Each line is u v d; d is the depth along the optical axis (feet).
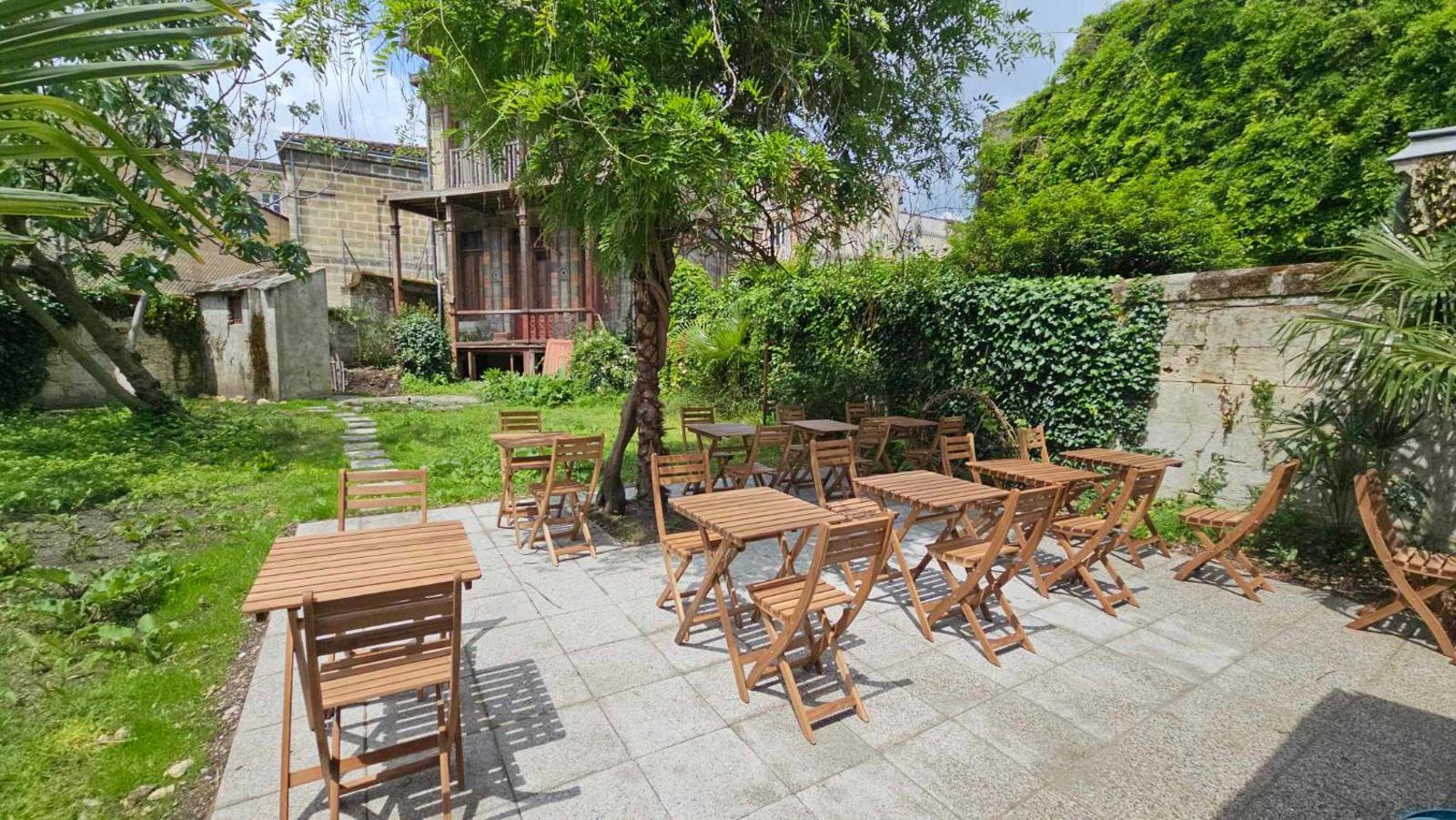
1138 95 36.47
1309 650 11.55
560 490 16.37
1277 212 30.14
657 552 16.31
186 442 27.61
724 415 37.93
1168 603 13.62
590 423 35.37
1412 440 14.89
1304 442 16.26
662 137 11.91
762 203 14.73
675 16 13.64
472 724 9.02
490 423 34.50
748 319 38.19
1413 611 12.78
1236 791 7.92
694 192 13.51
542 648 11.23
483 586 13.96
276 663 10.48
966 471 24.63
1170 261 25.21
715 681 10.26
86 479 21.13
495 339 53.11
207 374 44.60
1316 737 8.99
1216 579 15.06
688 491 22.58
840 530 8.59
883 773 8.16
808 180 14.34
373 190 63.82
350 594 7.14
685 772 8.11
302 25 12.34
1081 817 7.47
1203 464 19.39
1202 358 19.31
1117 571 15.60
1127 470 13.69
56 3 3.30
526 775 8.00
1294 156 29.63
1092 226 25.77
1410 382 12.22
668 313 18.51
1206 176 32.76
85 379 38.22
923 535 18.45
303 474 22.77
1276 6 31.30
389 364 51.24
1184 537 17.46
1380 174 26.91
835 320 32.48
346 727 8.91
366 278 53.36
